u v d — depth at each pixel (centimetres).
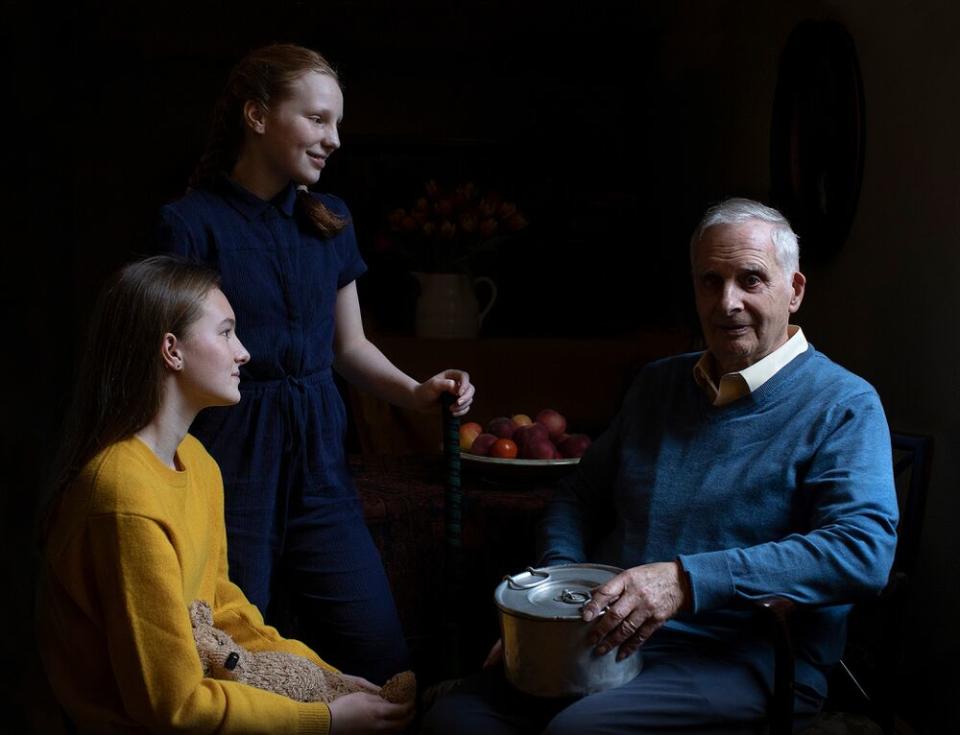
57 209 434
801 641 171
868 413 173
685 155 428
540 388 353
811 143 292
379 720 164
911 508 201
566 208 437
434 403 210
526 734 167
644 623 158
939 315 229
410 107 476
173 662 143
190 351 155
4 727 262
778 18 332
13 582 315
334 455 199
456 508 209
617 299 444
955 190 222
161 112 462
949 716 224
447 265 375
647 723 158
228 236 185
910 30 242
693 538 178
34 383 385
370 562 201
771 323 179
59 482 151
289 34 462
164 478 153
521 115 477
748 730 163
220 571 179
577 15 462
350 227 207
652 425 195
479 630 230
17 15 384
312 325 194
